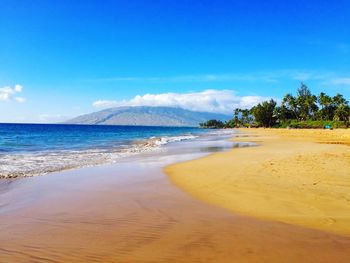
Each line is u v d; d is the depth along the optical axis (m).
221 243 6.25
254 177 13.02
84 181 13.25
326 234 6.71
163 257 5.63
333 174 13.31
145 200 9.91
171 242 6.33
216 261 5.44
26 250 5.99
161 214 8.35
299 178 12.59
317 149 26.41
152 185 12.31
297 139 50.47
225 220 7.78
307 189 10.76
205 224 7.47
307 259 5.50
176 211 8.64
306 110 144.12
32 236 6.73
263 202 9.38
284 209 8.65
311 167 15.09
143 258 5.59
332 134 66.38
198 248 6.01
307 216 7.98
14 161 20.58
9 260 5.56
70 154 26.03
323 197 9.73
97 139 55.84
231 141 46.50
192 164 18.00
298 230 6.96
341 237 6.53
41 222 7.70
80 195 10.63
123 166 18.00
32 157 23.27
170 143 42.41
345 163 16.34
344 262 5.38
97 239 6.54
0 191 11.28
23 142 44.19
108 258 5.61
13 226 7.41
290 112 155.50
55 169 16.89
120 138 60.38
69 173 15.47
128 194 10.77
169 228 7.20
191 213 8.44
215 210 8.71
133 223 7.59
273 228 7.12
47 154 25.98
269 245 6.12
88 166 18.08
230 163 17.86
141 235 6.75
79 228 7.25
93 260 5.54
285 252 5.79
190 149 31.09
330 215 8.02
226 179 12.91
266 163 16.84
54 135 69.81
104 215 8.28
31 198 10.20
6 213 8.50
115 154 25.95
